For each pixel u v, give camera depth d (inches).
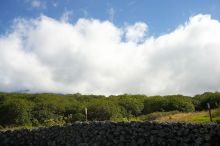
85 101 2242.9
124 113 1899.6
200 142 669.3
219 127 663.1
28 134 866.8
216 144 655.1
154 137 722.8
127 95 2439.7
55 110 1812.3
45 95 2330.2
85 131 801.6
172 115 1457.9
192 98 2239.2
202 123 706.8
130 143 745.6
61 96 2449.6
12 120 1659.7
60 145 821.9
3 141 884.6
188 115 1355.8
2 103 1865.2
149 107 2095.2
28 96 2251.5
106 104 1807.3
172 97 2178.9
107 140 773.3
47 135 844.6
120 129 765.9
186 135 693.3
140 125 748.0
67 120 1590.8
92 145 783.1
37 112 1724.9
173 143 701.3
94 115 1691.7
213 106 2010.3
